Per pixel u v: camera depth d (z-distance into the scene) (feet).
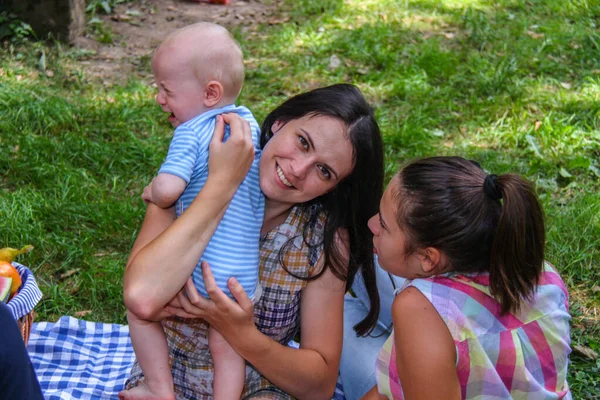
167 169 7.18
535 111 19.03
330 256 7.82
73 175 15.30
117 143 16.75
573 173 16.56
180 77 7.64
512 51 22.45
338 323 8.07
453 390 6.78
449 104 19.15
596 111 18.74
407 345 6.80
